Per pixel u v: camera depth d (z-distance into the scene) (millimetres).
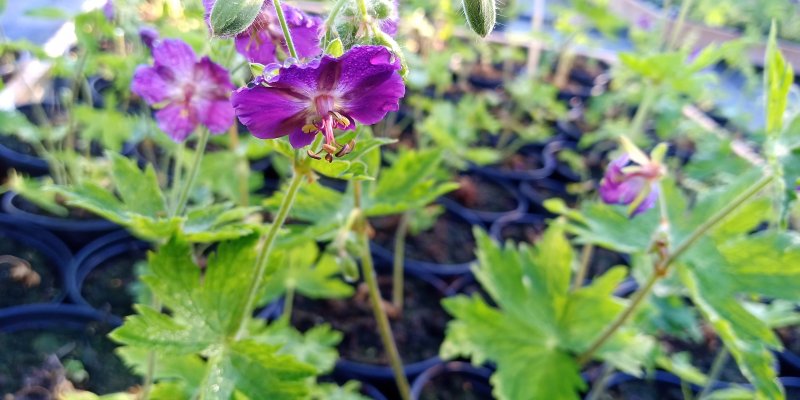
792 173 144
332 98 107
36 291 278
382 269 330
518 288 226
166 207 161
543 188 456
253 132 108
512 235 390
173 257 145
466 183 415
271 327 216
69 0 488
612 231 207
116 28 247
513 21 708
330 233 192
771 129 151
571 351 217
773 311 236
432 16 547
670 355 311
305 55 129
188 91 153
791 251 175
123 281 294
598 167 491
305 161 124
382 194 198
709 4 674
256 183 316
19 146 382
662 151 176
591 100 508
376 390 262
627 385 288
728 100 578
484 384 274
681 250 179
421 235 365
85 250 302
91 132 309
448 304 224
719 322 163
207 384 135
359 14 117
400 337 291
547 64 573
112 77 443
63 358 247
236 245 148
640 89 435
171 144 283
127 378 245
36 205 331
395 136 464
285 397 137
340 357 275
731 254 180
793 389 302
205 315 144
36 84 421
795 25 719
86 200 146
